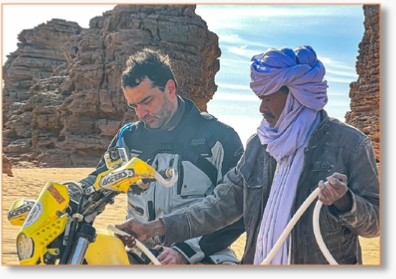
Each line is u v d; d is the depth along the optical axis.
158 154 4.03
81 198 2.67
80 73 26.72
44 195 2.55
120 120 25.31
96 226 5.86
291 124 3.35
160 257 3.65
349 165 3.26
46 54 34.12
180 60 19.64
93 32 26.56
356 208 3.02
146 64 4.07
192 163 3.98
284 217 3.29
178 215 3.42
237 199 3.55
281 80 3.31
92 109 25.78
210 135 4.02
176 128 4.05
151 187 3.96
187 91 15.37
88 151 25.66
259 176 3.47
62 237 2.56
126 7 24.38
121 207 6.87
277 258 3.32
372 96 15.22
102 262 2.80
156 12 21.89
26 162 27.42
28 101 29.84
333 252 3.30
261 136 3.42
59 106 27.25
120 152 2.77
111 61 25.39
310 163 3.31
